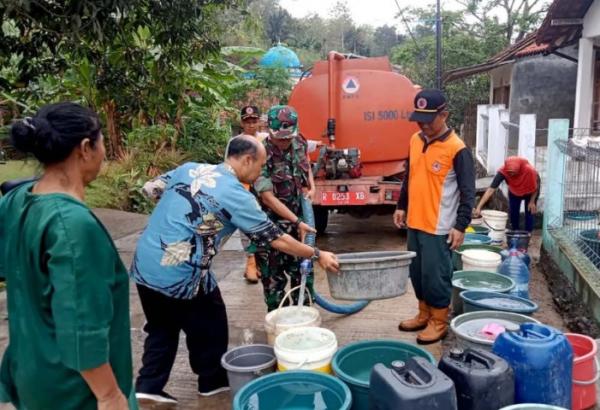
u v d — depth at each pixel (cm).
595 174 558
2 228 175
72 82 978
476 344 296
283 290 399
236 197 280
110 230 802
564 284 528
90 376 160
